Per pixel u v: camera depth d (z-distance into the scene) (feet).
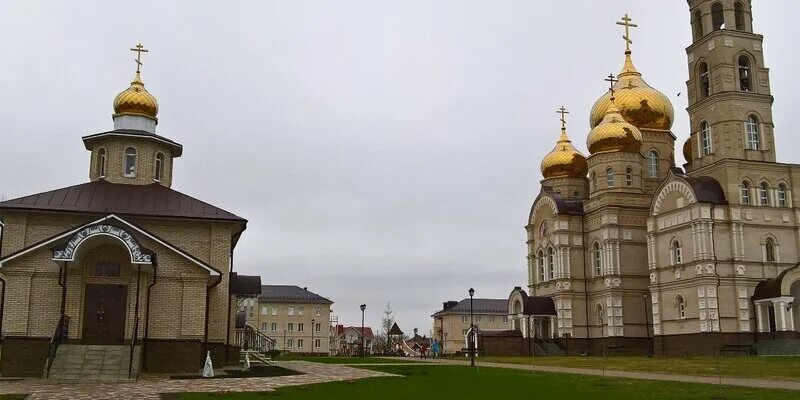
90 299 115.85
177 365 113.91
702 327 189.98
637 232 233.76
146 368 112.78
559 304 240.12
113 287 116.88
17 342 108.78
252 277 151.43
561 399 72.95
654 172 248.52
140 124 149.18
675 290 202.59
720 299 190.08
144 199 133.80
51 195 129.80
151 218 128.26
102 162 142.92
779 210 199.31
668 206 208.33
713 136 203.51
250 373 114.21
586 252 243.60
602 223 233.76
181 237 130.00
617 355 220.64
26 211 123.03
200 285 117.08
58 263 109.60
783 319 181.68
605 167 238.27
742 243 193.47
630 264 230.68
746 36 206.80
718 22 210.38
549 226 251.39
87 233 107.04
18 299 110.11
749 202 197.47
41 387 88.48
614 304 226.79
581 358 188.14
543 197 256.73
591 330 237.86
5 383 94.89
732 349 184.55
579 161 269.64
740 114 201.36
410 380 99.19
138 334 113.70
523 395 77.30
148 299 114.11
